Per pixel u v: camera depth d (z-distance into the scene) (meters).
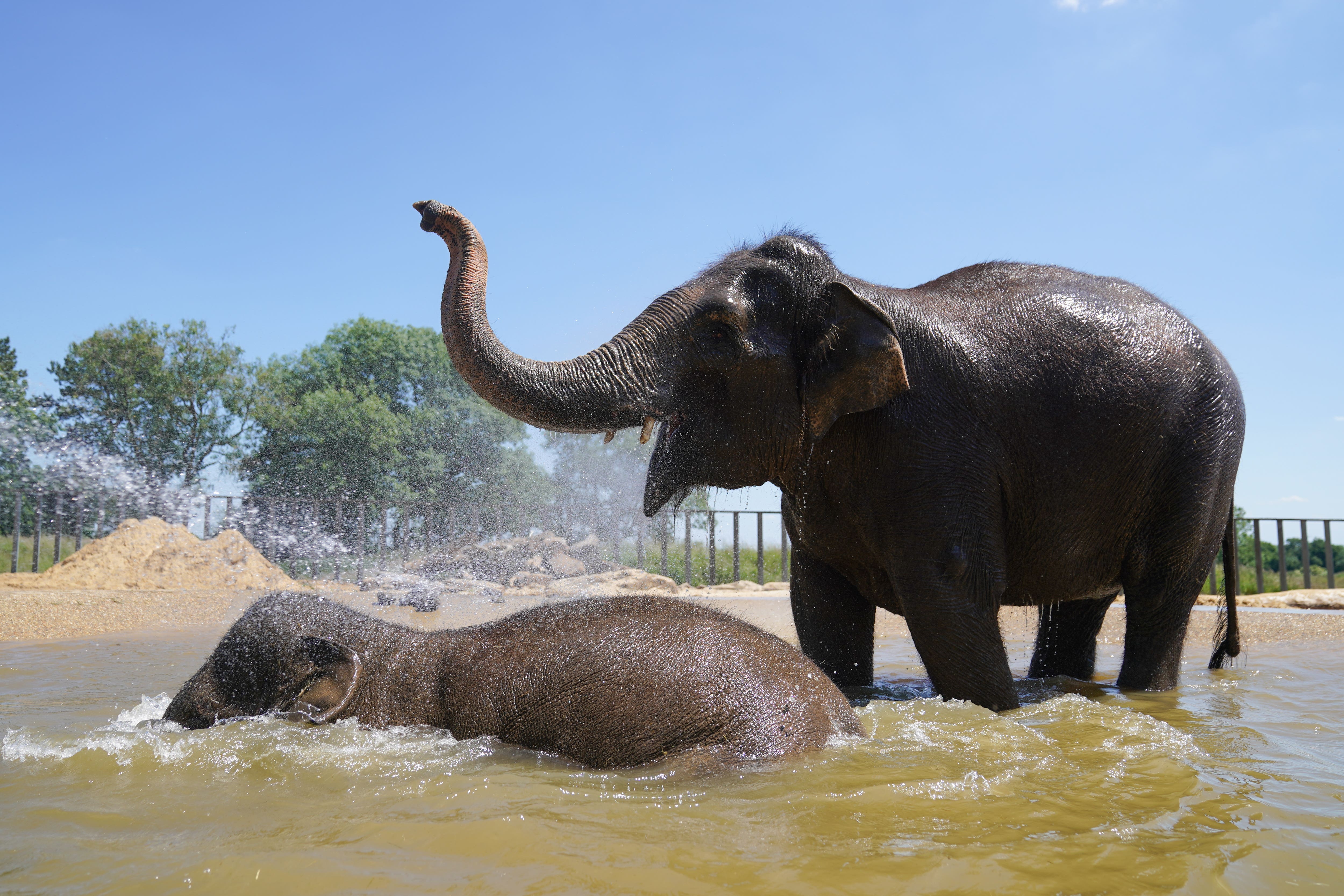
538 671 4.11
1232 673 7.09
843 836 2.86
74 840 2.88
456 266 5.43
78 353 23.55
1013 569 5.96
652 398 5.48
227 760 3.78
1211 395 6.13
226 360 25.19
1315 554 34.09
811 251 5.79
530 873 2.54
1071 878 2.53
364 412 27.02
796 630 9.46
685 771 3.51
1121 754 3.97
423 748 3.97
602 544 21.38
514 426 30.23
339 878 2.53
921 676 7.25
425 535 20.94
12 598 12.35
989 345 5.72
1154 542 6.10
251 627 4.56
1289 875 2.60
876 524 5.65
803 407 5.67
